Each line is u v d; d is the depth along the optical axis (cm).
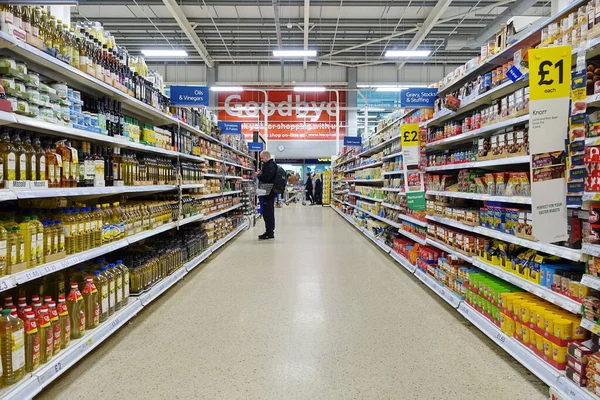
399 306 344
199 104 445
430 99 421
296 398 195
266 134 1734
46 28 218
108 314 265
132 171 324
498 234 271
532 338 220
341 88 1673
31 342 188
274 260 551
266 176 756
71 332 227
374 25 1255
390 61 1554
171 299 363
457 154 360
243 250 636
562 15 212
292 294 379
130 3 1096
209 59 1555
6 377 174
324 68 1752
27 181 193
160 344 261
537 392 202
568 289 203
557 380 191
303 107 1822
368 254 601
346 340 268
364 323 301
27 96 199
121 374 220
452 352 250
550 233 191
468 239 321
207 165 612
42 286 238
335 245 688
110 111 292
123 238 305
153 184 373
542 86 188
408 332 284
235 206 845
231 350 252
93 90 290
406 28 1290
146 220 354
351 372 223
